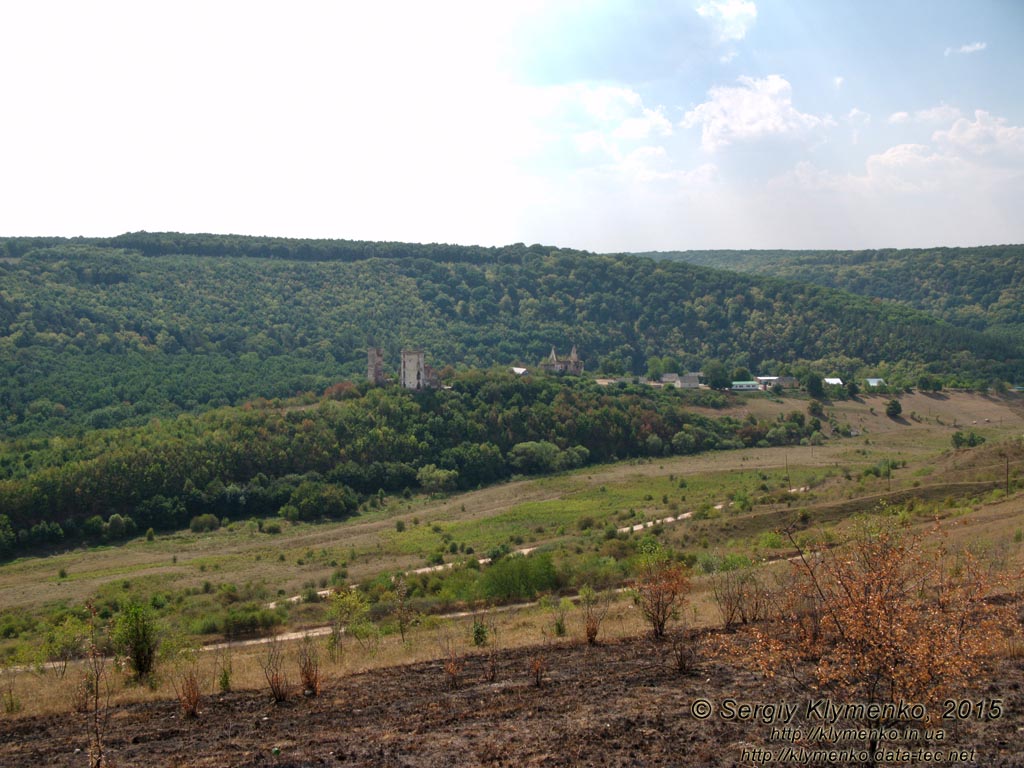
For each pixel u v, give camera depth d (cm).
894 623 1266
